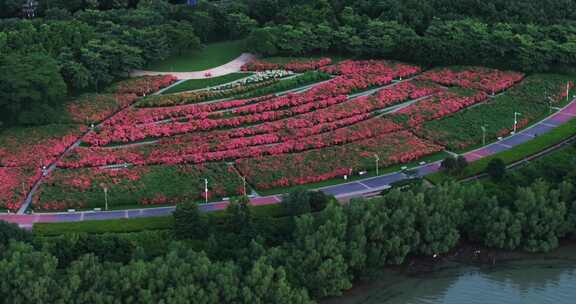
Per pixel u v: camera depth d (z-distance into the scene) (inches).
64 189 6697.8
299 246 5644.7
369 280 5792.3
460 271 6013.8
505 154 7381.9
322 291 5521.7
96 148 7440.9
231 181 6840.6
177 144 7485.2
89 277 5172.2
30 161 7185.0
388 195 6102.4
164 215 6378.0
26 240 5703.7
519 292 5807.1
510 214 6151.6
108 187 6737.2
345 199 6638.8
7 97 7751.0
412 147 7480.3
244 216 5994.1
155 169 7047.2
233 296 5246.1
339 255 5561.0
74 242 5590.6
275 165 7116.1
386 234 5895.7
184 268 5251.0
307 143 7504.9
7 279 5083.7
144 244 5807.1
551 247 6176.2
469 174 6988.2
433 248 6008.9
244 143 7514.8
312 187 6884.8
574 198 6402.6
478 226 6181.1
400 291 5792.3
